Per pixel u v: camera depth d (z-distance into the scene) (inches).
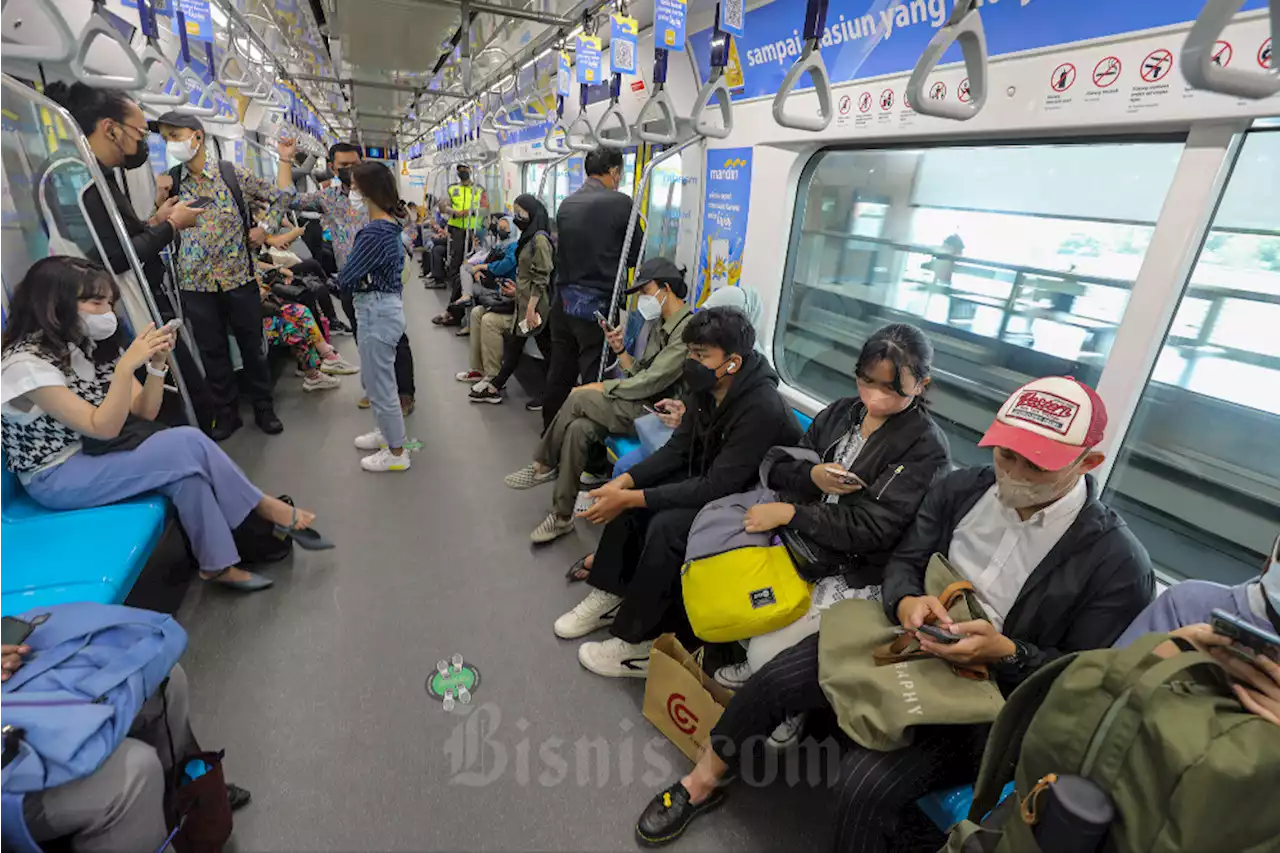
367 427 180.4
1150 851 35.9
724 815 75.0
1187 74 38.9
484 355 211.9
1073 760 40.2
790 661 69.0
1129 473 73.2
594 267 151.0
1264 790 34.2
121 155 116.3
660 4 84.8
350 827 71.0
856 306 127.5
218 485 98.8
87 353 87.7
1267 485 69.3
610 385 124.0
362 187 130.3
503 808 74.3
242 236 158.1
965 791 59.2
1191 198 61.0
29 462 86.9
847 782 59.4
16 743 48.4
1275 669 37.2
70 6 110.2
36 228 106.5
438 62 218.8
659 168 164.9
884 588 69.4
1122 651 40.8
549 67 175.3
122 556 79.9
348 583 112.0
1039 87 70.6
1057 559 58.1
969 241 102.3
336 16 157.3
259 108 267.4
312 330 207.0
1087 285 84.4
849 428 84.4
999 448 58.9
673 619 95.1
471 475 155.0
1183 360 67.0
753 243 126.3
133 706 54.6
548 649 99.3
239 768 76.9
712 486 90.6
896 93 89.4
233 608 103.8
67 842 52.6
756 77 117.7
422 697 88.7
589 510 92.8
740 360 90.2
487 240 295.4
